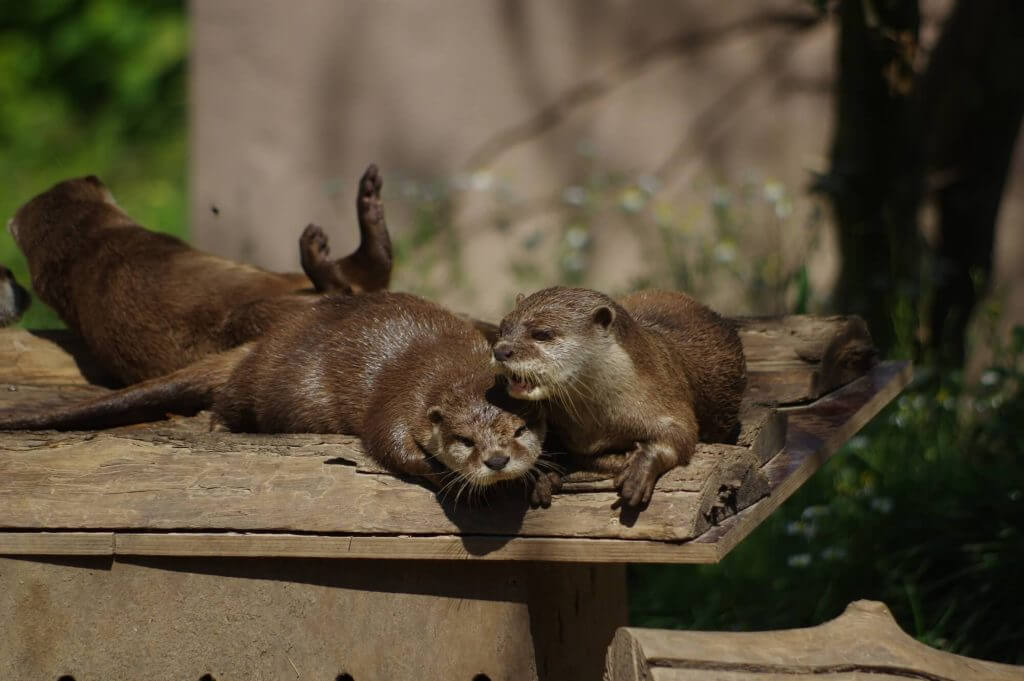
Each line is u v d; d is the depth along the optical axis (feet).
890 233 42.29
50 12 93.40
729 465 22.84
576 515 22.86
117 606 25.14
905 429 38.65
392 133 61.46
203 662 25.03
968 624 32.32
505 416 22.61
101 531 24.75
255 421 27.32
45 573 25.25
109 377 33.01
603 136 59.77
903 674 21.22
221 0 62.59
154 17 92.79
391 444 23.76
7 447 25.34
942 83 43.62
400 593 24.43
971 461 37.81
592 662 27.91
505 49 60.34
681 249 51.47
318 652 24.75
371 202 32.65
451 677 24.32
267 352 27.22
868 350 32.73
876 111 42.19
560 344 22.24
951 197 44.91
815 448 26.99
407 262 54.65
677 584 37.42
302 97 62.03
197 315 30.71
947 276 45.09
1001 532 33.71
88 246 33.04
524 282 55.67
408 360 25.53
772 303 46.37
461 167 60.90
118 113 88.28
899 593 34.01
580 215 59.16
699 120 58.90
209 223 63.62
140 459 24.95
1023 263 54.49
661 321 25.98
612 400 22.65
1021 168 54.19
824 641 21.42
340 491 24.02
